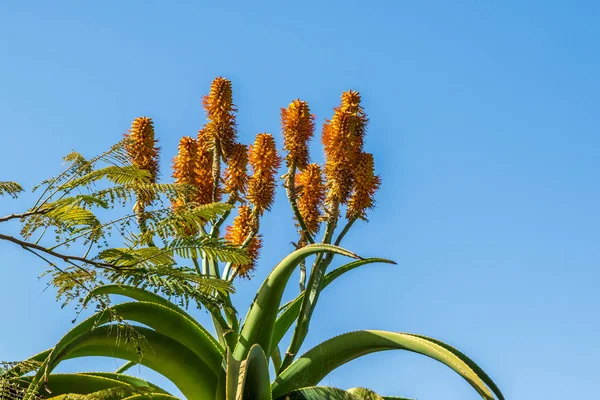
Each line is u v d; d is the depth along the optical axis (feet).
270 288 39.75
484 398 36.58
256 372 35.65
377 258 45.91
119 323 33.19
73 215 31.94
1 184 30.35
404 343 39.50
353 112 46.19
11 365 29.81
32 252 29.99
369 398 38.22
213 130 47.24
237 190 47.11
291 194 45.83
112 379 38.06
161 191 34.63
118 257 32.65
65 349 34.83
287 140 46.19
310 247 38.63
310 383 40.60
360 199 45.44
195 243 35.22
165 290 33.24
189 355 38.88
